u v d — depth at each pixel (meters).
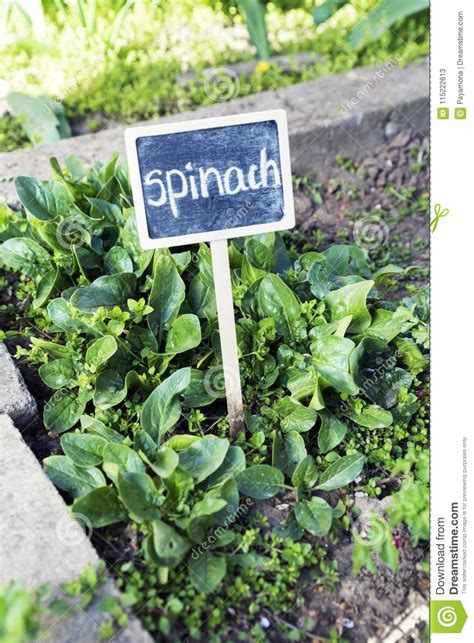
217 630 0.62
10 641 0.55
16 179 0.80
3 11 1.19
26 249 0.81
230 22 1.37
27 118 1.08
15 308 0.83
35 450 0.72
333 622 0.64
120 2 1.26
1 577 0.61
